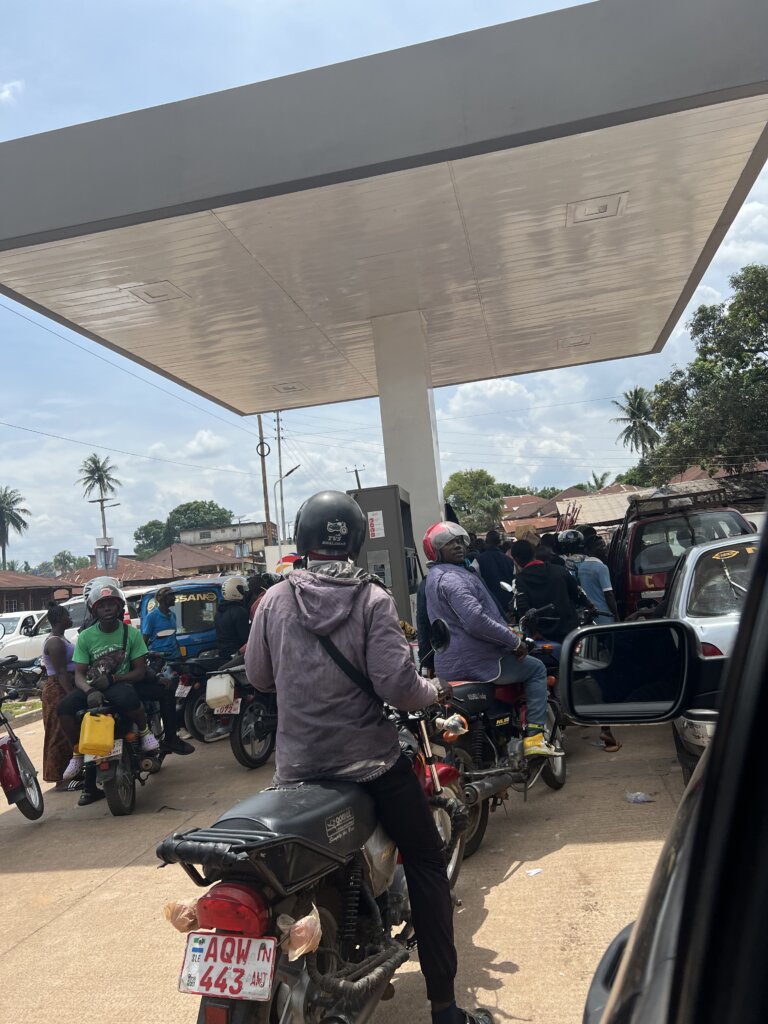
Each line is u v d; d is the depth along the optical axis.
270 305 11.08
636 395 72.88
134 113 7.73
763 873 0.71
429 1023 3.33
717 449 34.69
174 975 4.00
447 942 2.90
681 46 6.85
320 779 2.83
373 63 7.34
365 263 10.02
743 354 34.19
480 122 7.19
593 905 4.12
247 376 14.49
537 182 8.44
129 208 7.73
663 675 2.08
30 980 4.10
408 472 11.76
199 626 10.32
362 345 13.41
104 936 4.52
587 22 7.00
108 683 6.88
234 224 8.58
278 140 7.48
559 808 5.65
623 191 8.81
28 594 56.94
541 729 5.19
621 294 12.15
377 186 8.15
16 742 7.06
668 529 10.19
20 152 7.94
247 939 2.32
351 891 2.88
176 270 9.61
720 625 4.72
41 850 6.20
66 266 9.18
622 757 6.76
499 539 9.54
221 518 132.12
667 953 0.91
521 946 3.81
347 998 2.63
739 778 0.73
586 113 6.99
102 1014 3.70
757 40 6.75
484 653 5.11
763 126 7.66
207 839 2.39
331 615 2.85
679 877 0.97
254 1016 2.31
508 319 12.71
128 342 12.06
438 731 3.93
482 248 9.94
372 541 9.97
